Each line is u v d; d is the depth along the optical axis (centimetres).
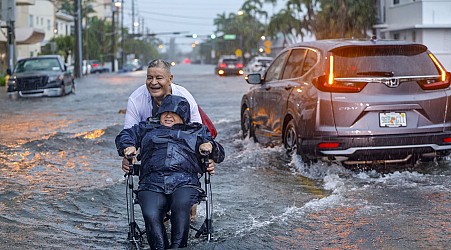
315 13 5806
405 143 883
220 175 929
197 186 571
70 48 6969
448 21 3578
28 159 1055
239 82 4194
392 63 902
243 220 690
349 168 943
